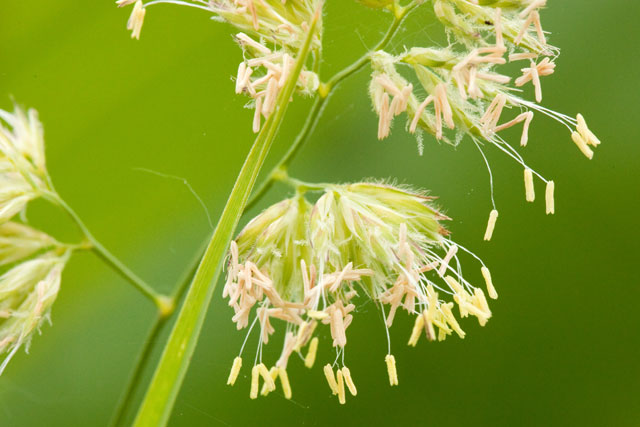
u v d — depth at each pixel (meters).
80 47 0.29
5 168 0.28
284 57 0.26
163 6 0.29
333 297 0.27
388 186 0.27
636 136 0.29
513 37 0.26
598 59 0.29
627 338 0.29
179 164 0.29
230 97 0.29
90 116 0.29
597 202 0.29
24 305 0.28
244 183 0.25
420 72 0.26
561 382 0.29
